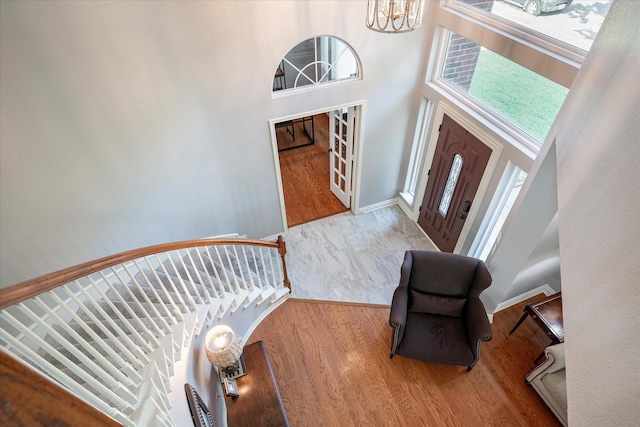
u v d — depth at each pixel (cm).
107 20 264
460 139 393
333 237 503
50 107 274
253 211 455
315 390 336
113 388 171
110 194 335
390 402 326
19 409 37
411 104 446
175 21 285
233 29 308
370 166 488
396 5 251
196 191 391
